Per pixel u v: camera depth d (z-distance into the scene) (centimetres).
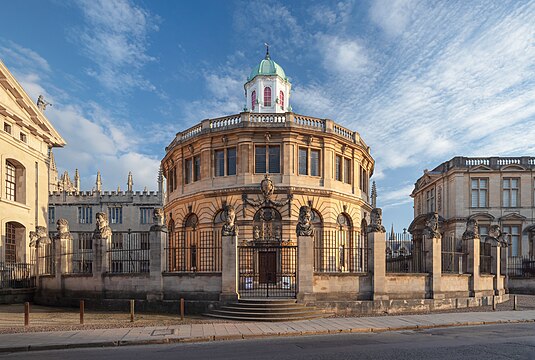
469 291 2447
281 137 3162
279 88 5666
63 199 5900
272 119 3269
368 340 1389
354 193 3534
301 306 1911
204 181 3262
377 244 2100
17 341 1357
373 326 1638
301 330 1545
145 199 5956
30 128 3434
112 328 1598
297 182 3139
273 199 3066
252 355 1160
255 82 5653
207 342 1385
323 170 3269
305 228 2027
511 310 2192
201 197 3228
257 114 3228
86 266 2947
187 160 3541
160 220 2180
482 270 2719
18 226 3306
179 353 1204
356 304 2011
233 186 3117
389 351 1201
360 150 3638
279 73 5700
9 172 3272
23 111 3362
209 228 3145
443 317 1892
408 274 2172
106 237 2297
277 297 2036
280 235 3009
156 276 2111
